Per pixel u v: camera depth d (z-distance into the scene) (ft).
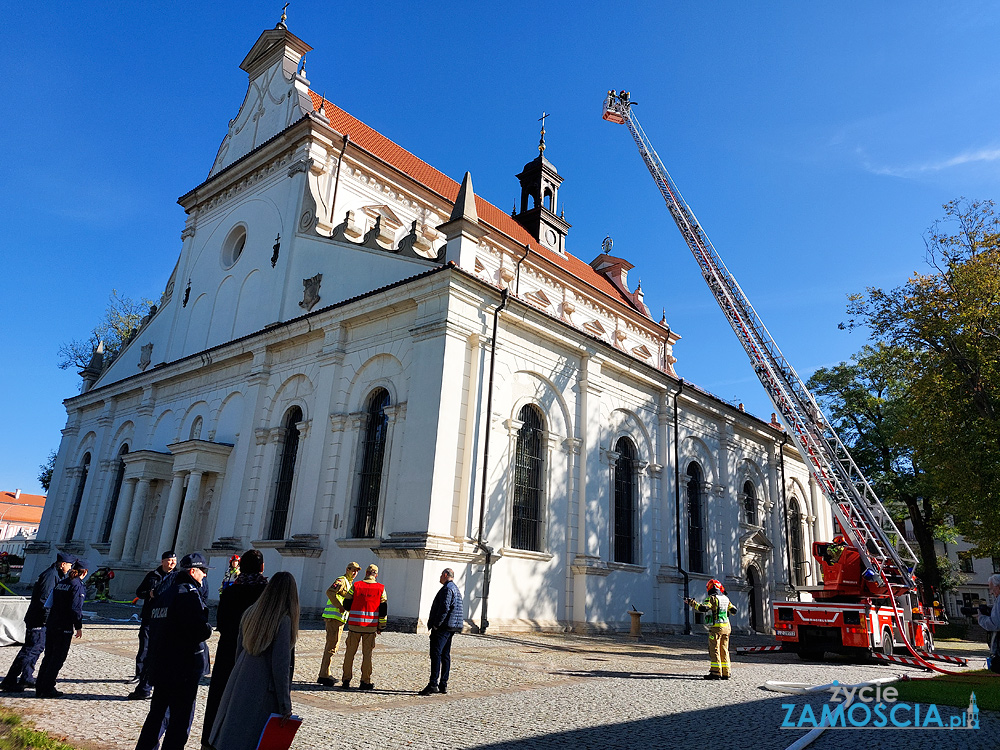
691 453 93.30
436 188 100.48
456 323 60.49
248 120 102.01
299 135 85.66
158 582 27.58
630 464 81.97
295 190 83.61
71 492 110.93
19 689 25.34
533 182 131.13
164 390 96.53
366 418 65.41
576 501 70.79
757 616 99.66
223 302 91.25
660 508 84.23
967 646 86.69
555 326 70.69
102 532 98.58
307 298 75.87
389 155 98.37
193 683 16.79
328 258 76.02
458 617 29.35
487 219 107.34
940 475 86.43
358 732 21.03
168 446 83.41
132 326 152.25
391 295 65.05
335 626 29.78
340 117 98.73
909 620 60.90
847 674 41.86
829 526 126.21
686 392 90.99
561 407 71.77
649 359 127.34
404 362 63.21
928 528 120.98
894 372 118.32
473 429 59.72
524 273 104.63
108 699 24.70
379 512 59.72
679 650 56.49
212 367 87.15
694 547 90.74
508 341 66.13
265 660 14.08
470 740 20.39
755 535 100.68
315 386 70.59
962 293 82.99
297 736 20.22
